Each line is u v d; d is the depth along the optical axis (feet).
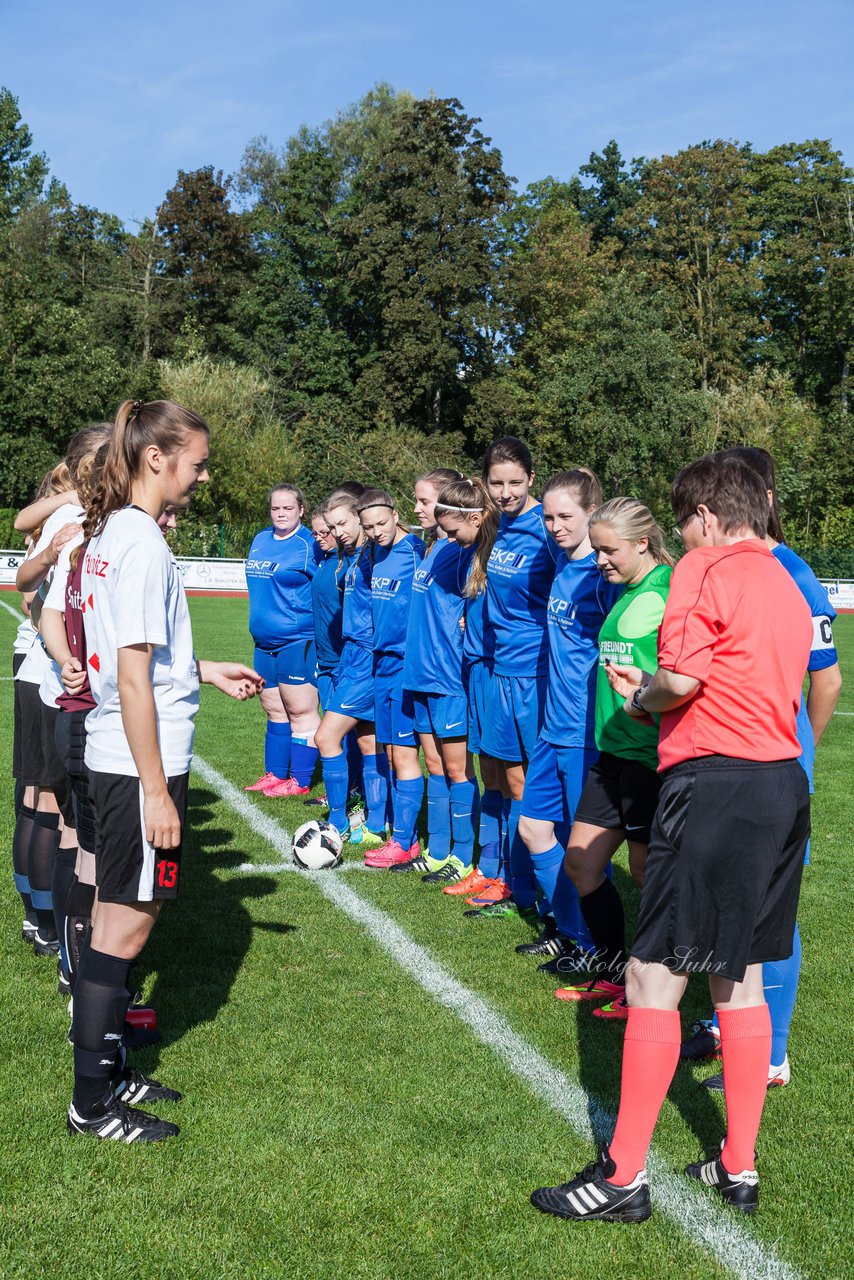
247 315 170.50
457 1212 8.74
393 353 143.64
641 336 137.49
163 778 9.33
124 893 9.39
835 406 169.07
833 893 18.07
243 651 49.70
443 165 144.46
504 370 156.56
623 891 17.95
